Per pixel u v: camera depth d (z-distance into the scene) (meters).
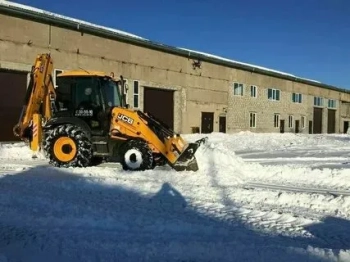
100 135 10.97
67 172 10.05
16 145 16.41
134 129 10.67
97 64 25.16
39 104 12.10
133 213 6.24
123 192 7.77
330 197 7.48
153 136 10.55
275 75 43.72
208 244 4.82
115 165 11.70
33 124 11.86
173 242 4.91
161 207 6.69
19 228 5.52
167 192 7.80
